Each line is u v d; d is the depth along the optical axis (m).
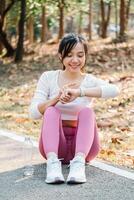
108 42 16.64
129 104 8.23
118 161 5.21
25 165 4.94
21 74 12.54
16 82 11.48
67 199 4.07
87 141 4.53
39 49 17.30
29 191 4.26
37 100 4.82
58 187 4.33
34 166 4.94
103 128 6.86
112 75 11.29
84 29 30.84
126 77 10.60
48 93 4.89
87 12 21.12
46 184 4.41
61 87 4.84
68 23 32.34
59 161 4.50
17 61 14.26
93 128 4.63
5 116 7.68
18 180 4.54
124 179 4.56
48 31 26.52
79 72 4.85
